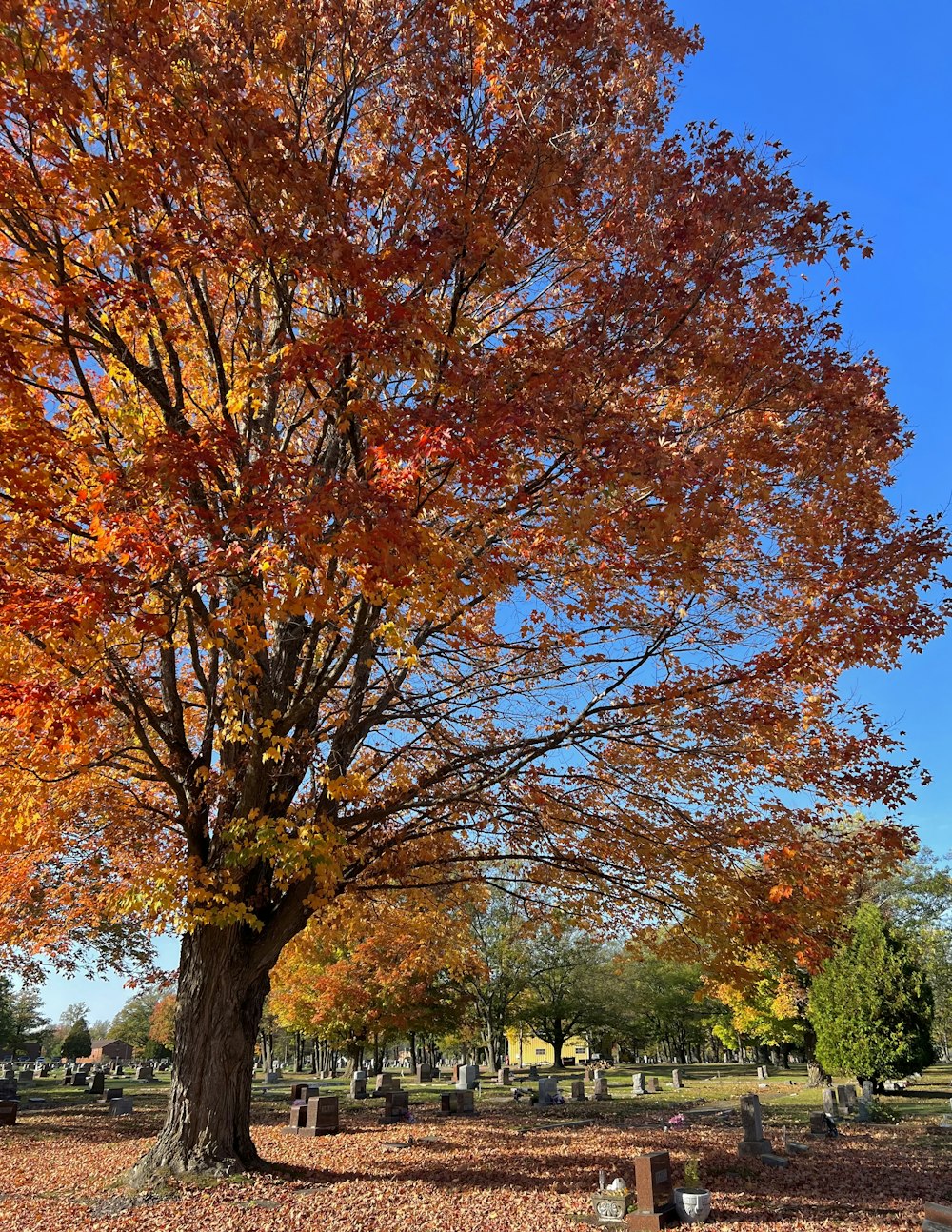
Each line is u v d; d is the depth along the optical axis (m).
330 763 10.94
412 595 7.07
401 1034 34.00
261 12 7.25
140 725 9.66
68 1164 13.86
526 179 7.52
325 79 9.16
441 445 6.26
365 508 6.24
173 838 12.66
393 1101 20.45
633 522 7.60
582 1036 71.81
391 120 8.45
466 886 15.52
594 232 8.66
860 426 7.86
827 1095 21.83
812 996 30.36
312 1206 9.55
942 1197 10.84
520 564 10.20
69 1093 36.00
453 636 10.68
